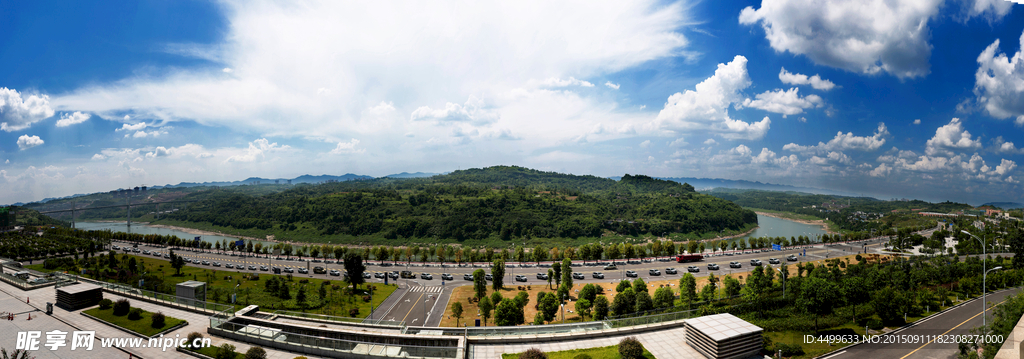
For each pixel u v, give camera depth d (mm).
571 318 94188
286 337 50656
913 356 58594
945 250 158500
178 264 140750
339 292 118375
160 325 59000
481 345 49281
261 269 155500
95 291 70500
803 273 129750
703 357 45750
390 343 49250
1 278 89938
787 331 67875
